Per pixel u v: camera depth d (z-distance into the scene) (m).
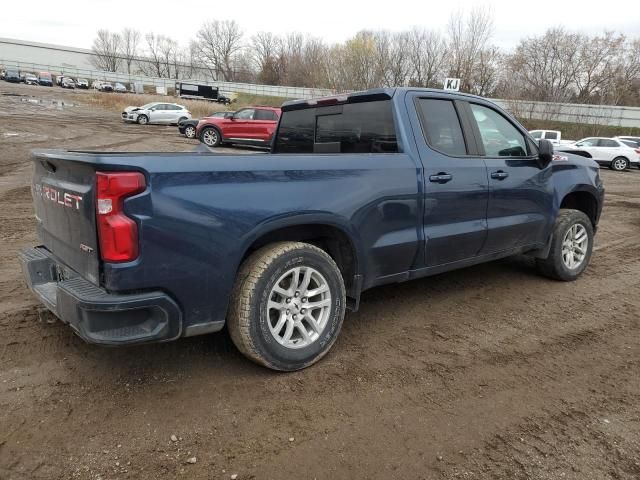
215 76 110.88
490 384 3.08
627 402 2.93
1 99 38.91
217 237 2.66
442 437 2.54
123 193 2.38
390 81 51.72
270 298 2.94
